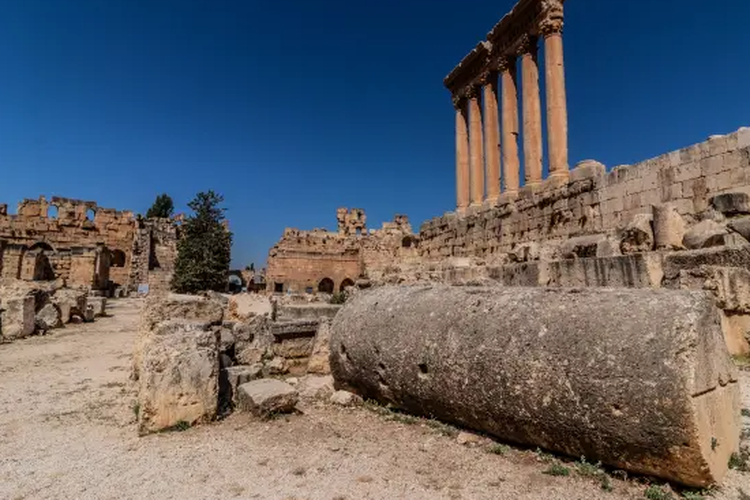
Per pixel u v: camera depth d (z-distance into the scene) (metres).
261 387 7.11
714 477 3.84
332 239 51.31
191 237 35.34
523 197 20.48
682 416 3.73
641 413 3.91
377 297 7.26
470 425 5.45
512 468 4.57
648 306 4.30
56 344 15.09
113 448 5.61
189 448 5.50
